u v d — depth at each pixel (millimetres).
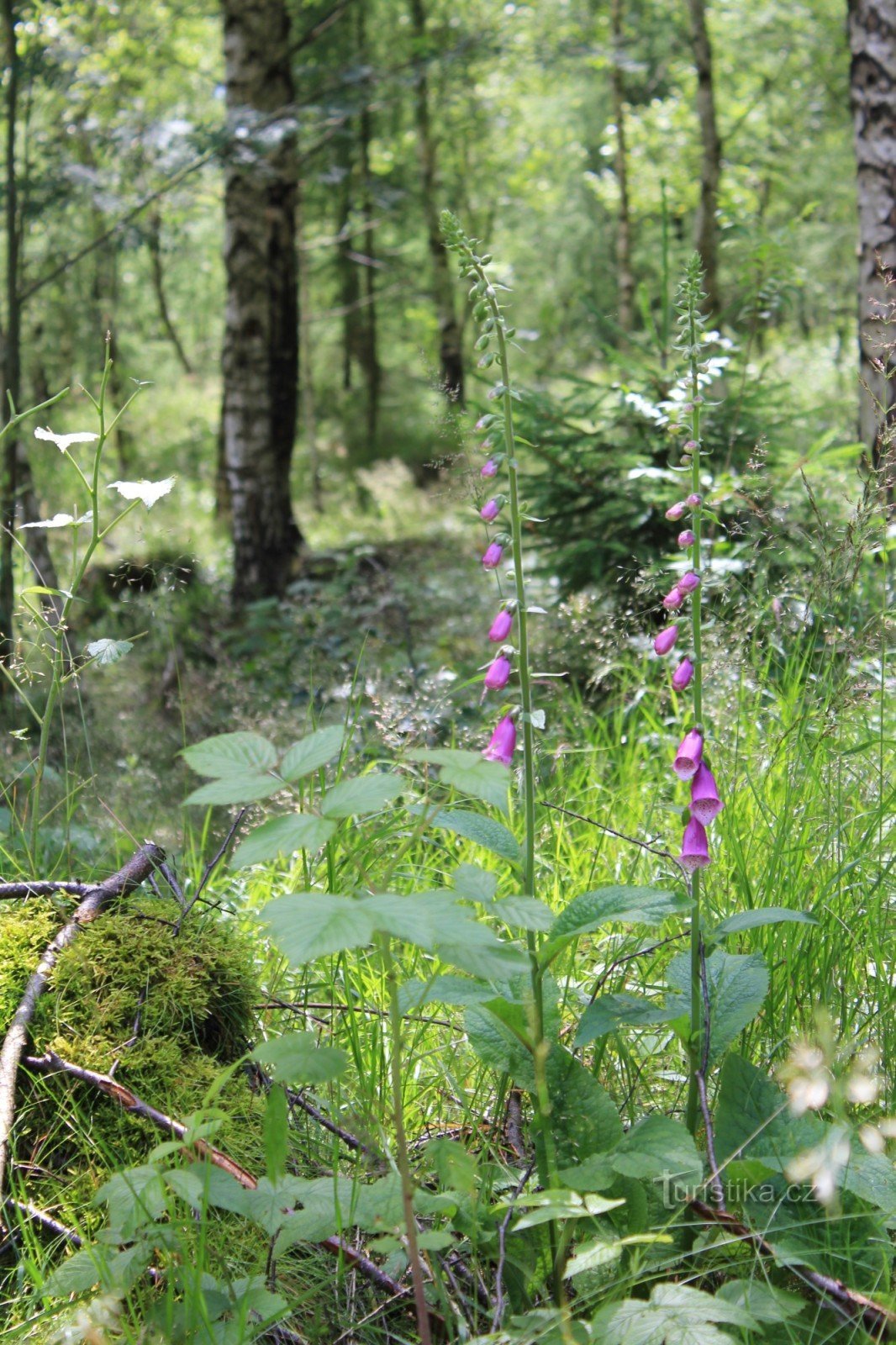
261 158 8695
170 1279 1612
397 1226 1616
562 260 24031
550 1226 1836
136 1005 2266
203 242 20531
